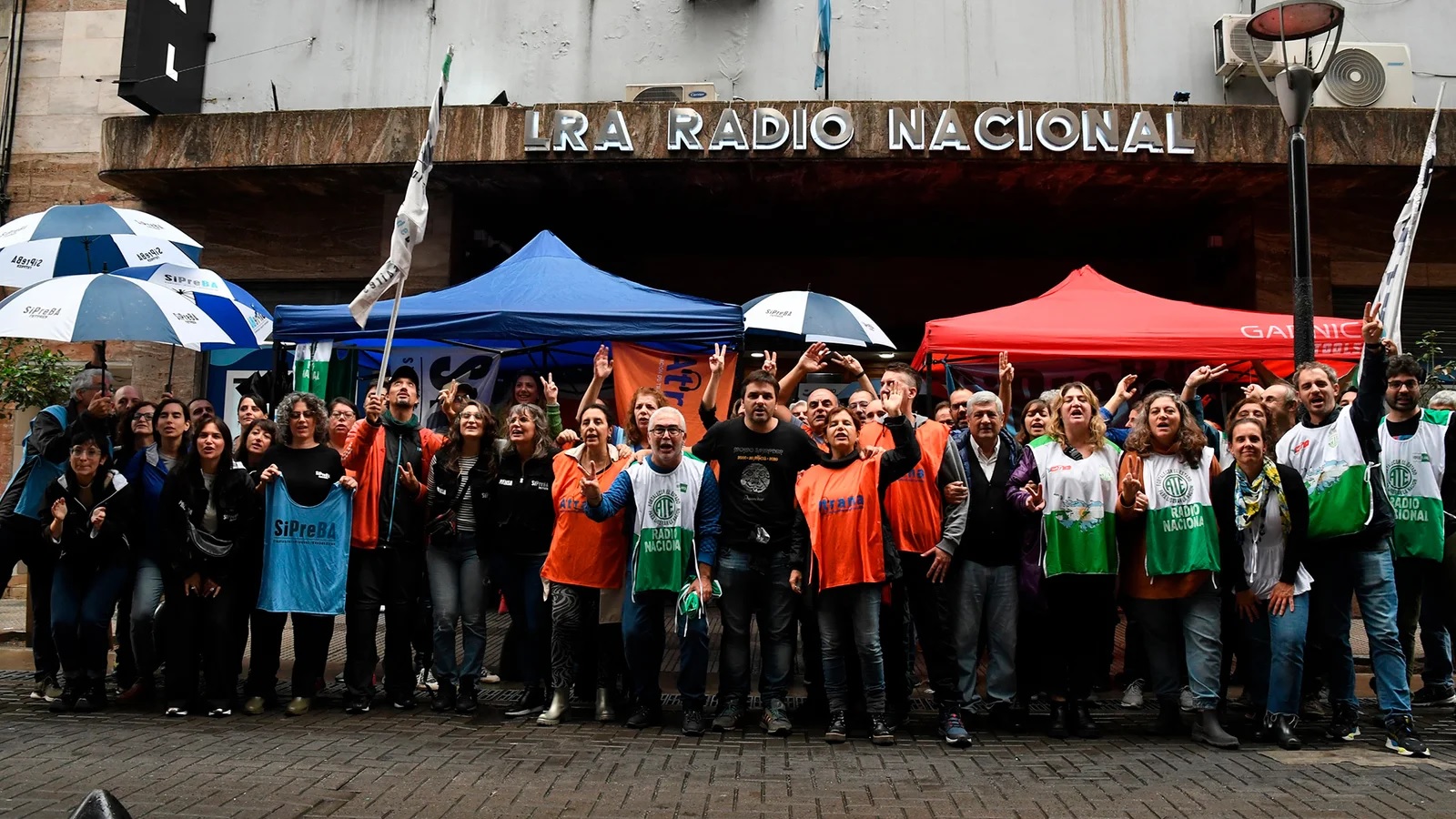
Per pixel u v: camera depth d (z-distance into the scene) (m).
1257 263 11.85
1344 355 8.57
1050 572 5.57
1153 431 5.53
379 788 4.34
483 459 6.16
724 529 5.69
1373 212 12.17
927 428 5.93
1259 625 5.66
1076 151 10.93
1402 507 5.93
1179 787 4.50
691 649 5.57
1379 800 4.27
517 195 12.12
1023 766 4.92
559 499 5.89
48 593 6.37
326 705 6.27
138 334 6.46
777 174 11.35
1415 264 12.20
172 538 5.84
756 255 13.78
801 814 4.07
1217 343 8.42
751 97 12.50
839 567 5.45
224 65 12.85
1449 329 12.25
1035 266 13.74
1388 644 5.34
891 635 5.93
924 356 9.19
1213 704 5.43
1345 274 12.12
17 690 6.68
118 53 13.41
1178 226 12.78
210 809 3.98
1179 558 5.41
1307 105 7.47
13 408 11.49
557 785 4.44
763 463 5.69
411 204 6.84
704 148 11.04
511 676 7.26
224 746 5.06
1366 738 5.58
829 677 5.54
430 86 12.75
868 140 10.95
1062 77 12.39
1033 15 12.48
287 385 10.04
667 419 5.57
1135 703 6.52
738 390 8.70
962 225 12.77
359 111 11.38
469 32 12.79
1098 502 5.57
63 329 6.35
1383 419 6.02
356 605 6.05
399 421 6.25
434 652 6.15
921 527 5.65
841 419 5.62
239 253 12.45
